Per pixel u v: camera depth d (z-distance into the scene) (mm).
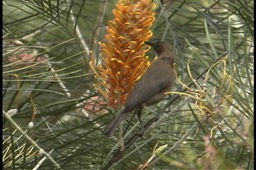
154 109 10266
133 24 7934
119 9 7918
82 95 9836
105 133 8391
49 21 10227
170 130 10039
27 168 9547
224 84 7652
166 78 9156
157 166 9641
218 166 5926
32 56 9414
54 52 10984
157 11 10320
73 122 10789
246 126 6496
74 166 10180
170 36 10758
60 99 10711
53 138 9797
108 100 8391
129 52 7988
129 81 8195
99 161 10008
